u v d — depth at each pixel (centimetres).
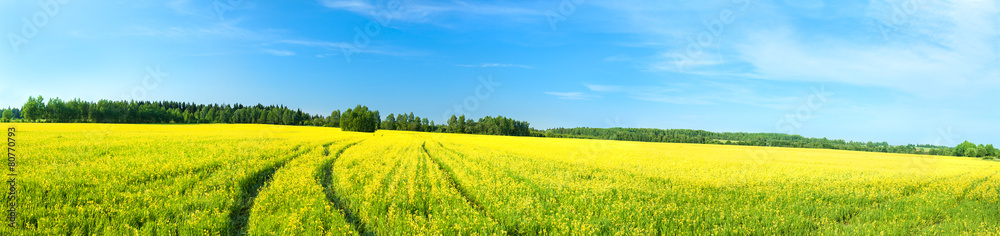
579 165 2194
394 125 11350
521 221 874
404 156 2453
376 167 1750
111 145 2389
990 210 1088
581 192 1246
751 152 4816
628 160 2688
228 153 2055
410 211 948
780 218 942
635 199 1151
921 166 3070
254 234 758
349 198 1068
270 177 1445
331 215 879
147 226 757
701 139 10381
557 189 1291
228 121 12119
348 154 2434
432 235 768
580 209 1018
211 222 793
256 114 12656
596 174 1789
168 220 815
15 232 705
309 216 857
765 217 952
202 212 863
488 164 2033
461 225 826
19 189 978
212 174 1390
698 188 1395
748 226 885
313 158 2069
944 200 1248
